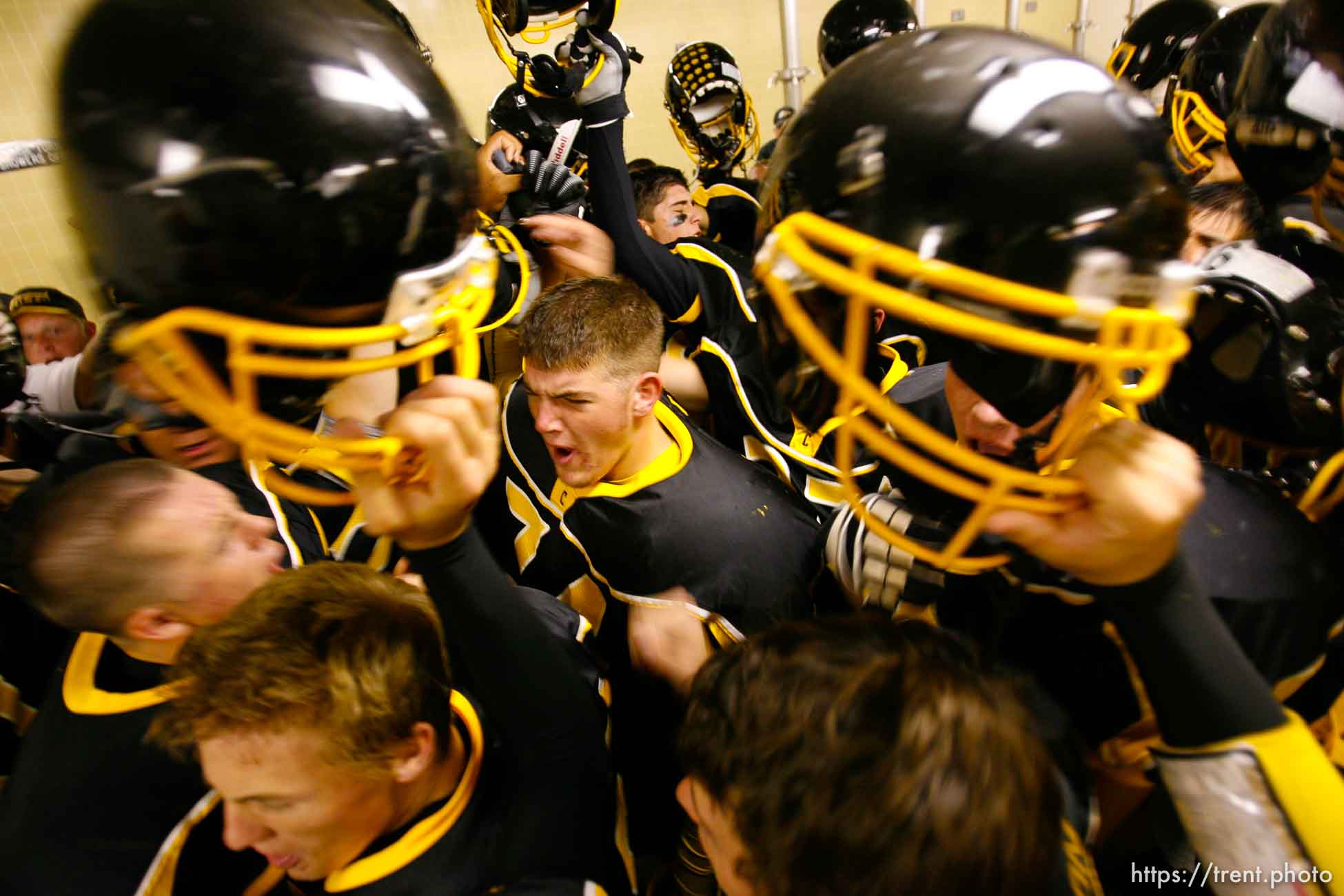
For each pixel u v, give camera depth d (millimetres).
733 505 862
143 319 345
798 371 457
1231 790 372
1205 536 498
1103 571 369
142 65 302
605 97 965
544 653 535
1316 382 519
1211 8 1436
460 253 369
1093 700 538
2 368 928
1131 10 3105
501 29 1030
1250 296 525
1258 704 375
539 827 535
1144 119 354
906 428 353
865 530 658
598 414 828
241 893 667
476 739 626
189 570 602
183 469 662
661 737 900
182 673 508
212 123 296
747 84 3252
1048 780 372
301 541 829
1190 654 374
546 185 1051
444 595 464
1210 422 604
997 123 330
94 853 572
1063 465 419
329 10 330
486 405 390
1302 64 511
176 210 301
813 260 355
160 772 587
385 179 316
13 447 962
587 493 906
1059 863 427
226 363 349
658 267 1058
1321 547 504
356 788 504
